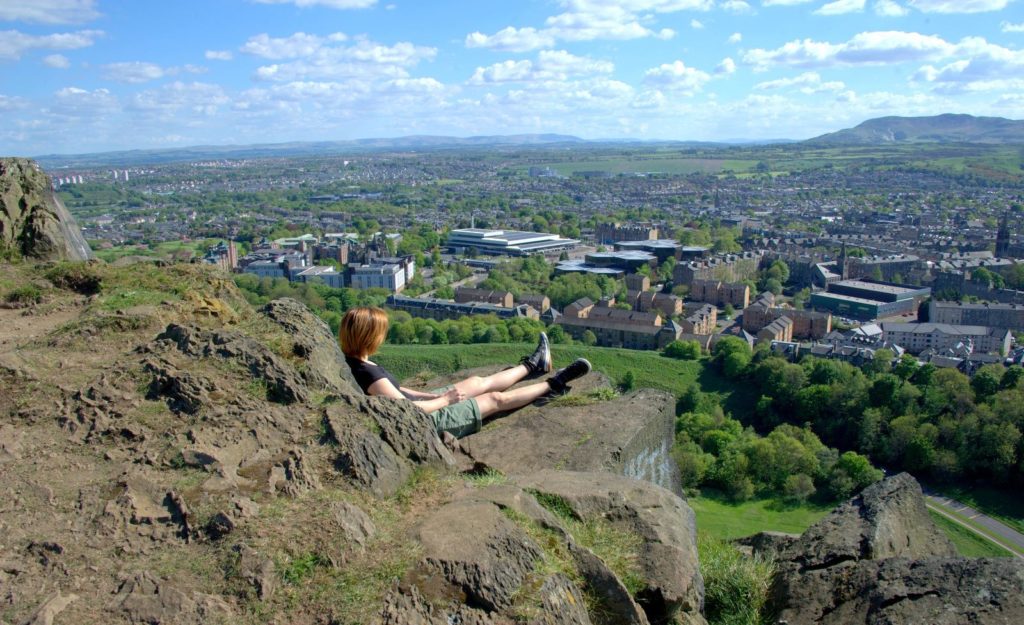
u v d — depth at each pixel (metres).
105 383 9.97
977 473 79.31
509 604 7.30
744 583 11.05
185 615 6.59
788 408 102.50
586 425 13.62
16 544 7.30
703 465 79.38
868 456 87.50
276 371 10.55
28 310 17.12
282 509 8.04
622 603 8.28
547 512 9.14
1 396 9.95
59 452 8.82
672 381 114.56
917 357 123.00
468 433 13.18
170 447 8.88
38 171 25.08
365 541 7.84
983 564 9.33
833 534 11.70
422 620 6.91
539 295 169.00
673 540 9.52
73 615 6.48
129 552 7.35
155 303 16.83
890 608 9.24
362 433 9.47
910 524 12.37
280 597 7.00
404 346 127.06
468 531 8.03
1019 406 81.81
